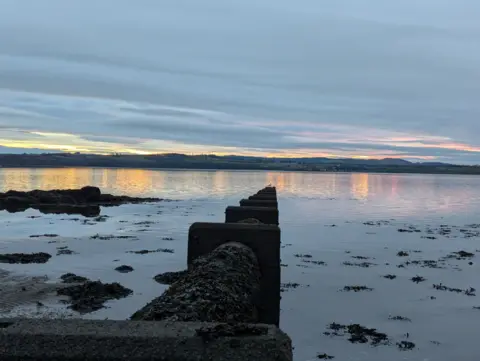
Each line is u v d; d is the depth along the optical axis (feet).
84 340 6.08
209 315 9.29
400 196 244.83
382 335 35.65
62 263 60.85
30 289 46.34
